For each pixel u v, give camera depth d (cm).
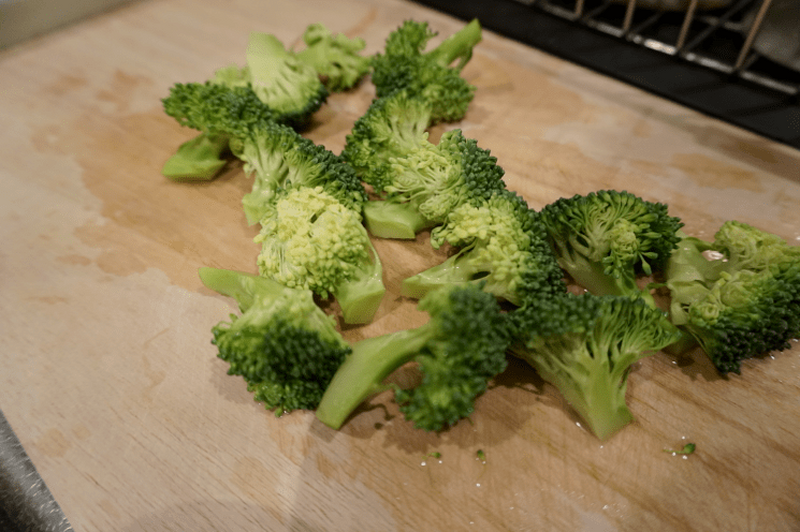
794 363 19
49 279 22
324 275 19
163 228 23
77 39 30
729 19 27
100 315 21
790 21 24
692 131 25
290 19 31
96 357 20
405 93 23
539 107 26
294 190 20
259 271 21
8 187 24
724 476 17
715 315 18
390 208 21
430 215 21
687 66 26
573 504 17
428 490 17
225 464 18
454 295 17
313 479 18
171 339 20
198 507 17
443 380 16
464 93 25
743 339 18
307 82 25
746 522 17
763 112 25
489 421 18
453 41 26
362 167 22
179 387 19
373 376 18
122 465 18
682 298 19
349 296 19
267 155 22
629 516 17
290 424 18
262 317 18
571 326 17
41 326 21
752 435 18
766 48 25
